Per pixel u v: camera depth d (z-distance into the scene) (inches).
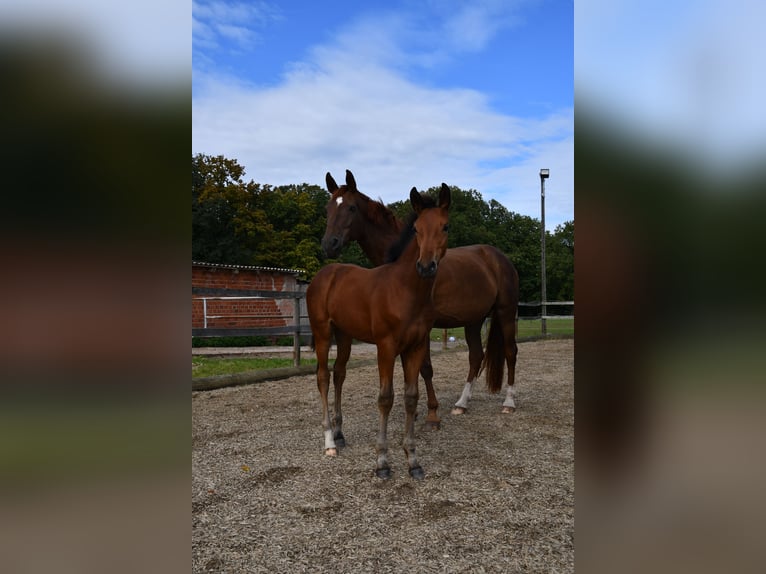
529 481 120.1
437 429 167.2
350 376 279.7
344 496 112.4
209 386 239.5
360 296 132.1
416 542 91.6
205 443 153.9
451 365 323.6
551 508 105.2
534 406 202.7
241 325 520.4
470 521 99.7
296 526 98.2
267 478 123.7
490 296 182.7
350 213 170.7
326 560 85.8
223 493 114.4
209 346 488.4
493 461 134.4
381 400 124.6
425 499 110.3
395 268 125.0
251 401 215.2
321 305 144.7
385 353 124.2
